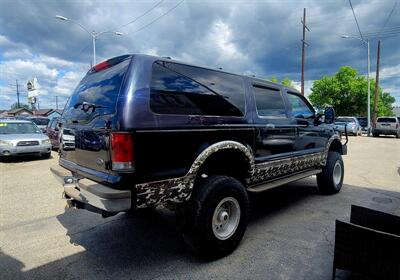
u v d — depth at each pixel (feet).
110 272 10.12
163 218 15.16
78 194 10.11
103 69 11.21
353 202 17.79
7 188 22.06
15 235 13.29
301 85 78.84
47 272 10.17
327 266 10.36
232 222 11.38
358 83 123.65
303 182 23.16
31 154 36.17
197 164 10.23
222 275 9.86
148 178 9.08
